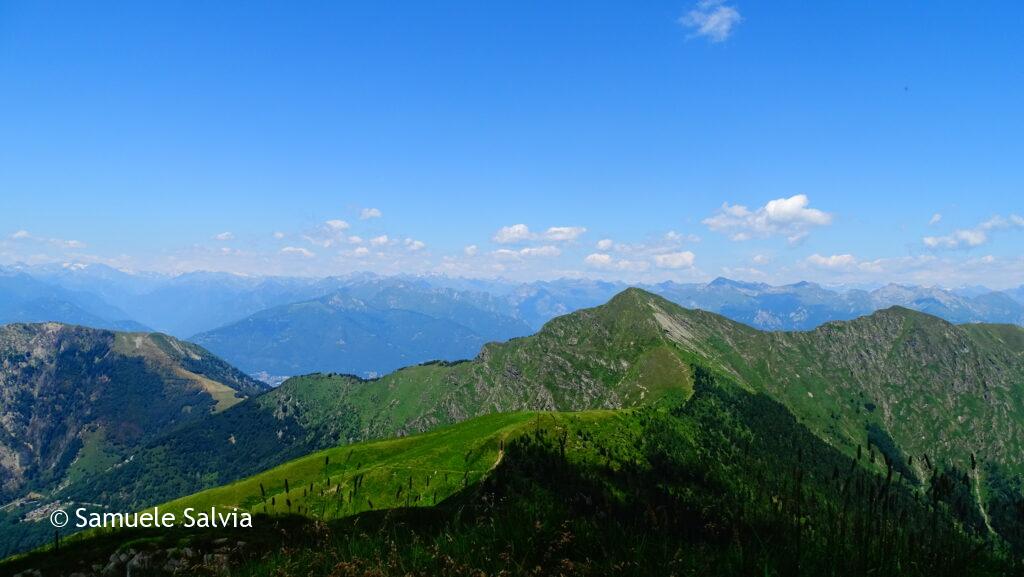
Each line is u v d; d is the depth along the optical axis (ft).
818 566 45.65
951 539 44.80
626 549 49.55
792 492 51.52
